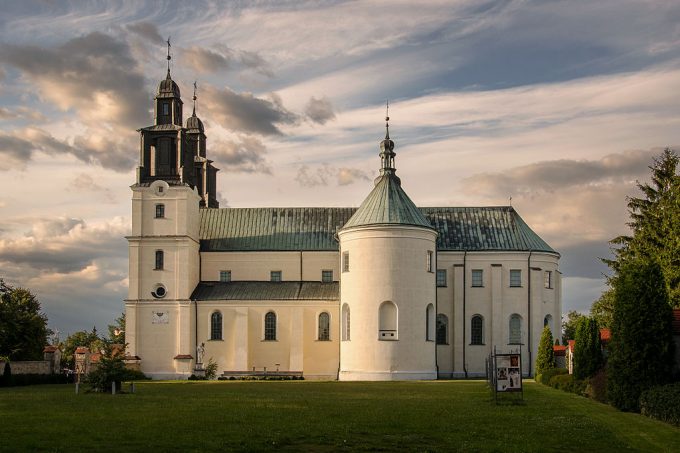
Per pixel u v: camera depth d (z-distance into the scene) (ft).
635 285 155.22
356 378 277.85
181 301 308.60
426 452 100.07
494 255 315.37
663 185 274.77
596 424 127.24
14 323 313.94
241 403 156.56
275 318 310.24
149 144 318.45
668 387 139.23
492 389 176.04
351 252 285.43
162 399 166.81
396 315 277.64
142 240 311.68
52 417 125.90
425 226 284.61
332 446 102.89
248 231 333.21
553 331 319.68
